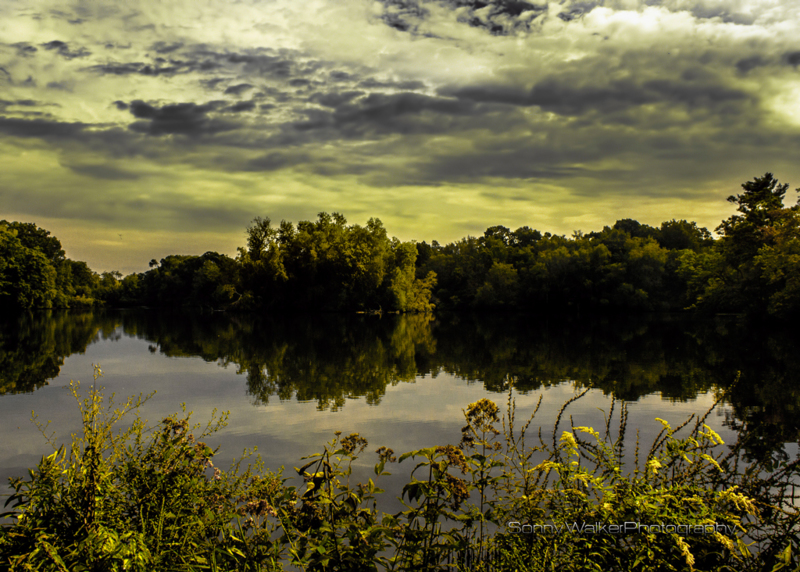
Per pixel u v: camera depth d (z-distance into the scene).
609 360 21.77
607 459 2.82
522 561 2.64
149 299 118.38
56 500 2.89
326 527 2.88
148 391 14.55
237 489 3.56
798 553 2.24
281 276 62.62
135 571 2.46
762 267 37.59
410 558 2.94
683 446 2.67
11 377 17.11
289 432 9.98
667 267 68.75
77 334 35.28
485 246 92.88
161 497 3.01
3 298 62.03
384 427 10.45
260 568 2.88
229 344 28.86
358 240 66.19
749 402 12.93
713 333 35.53
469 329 41.94
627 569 2.39
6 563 2.51
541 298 73.81
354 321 52.44
